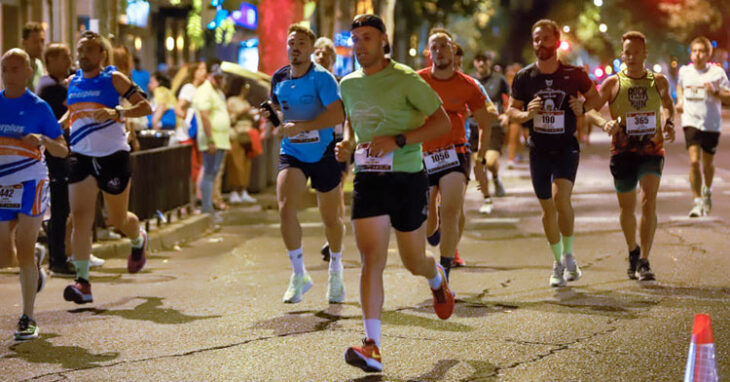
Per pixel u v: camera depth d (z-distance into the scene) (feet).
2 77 30.58
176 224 53.67
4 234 30.63
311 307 33.96
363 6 92.07
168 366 26.66
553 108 36.14
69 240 42.22
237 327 31.04
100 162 34.94
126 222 37.01
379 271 25.62
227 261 45.65
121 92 34.83
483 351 27.66
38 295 37.17
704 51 55.67
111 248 46.50
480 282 38.32
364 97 25.71
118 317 32.83
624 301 34.14
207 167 60.95
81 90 34.94
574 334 29.43
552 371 25.61
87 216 34.73
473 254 45.83
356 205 25.84
